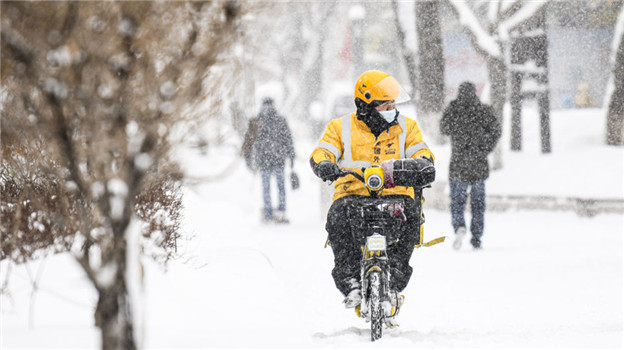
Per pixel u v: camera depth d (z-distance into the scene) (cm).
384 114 1794
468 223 4438
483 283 2659
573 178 4847
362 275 1733
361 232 1748
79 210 1178
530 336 1808
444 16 6775
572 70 6762
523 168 5088
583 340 1766
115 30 1073
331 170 1727
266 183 4838
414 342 1712
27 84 1065
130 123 1127
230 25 1132
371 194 1750
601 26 6419
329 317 2048
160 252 1948
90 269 1116
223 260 2094
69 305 1530
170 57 1123
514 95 5506
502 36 5491
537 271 2902
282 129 4875
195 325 1582
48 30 1036
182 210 2350
